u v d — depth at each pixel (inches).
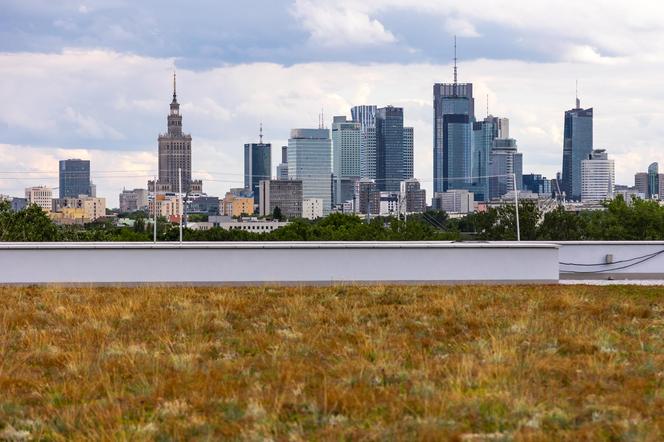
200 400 610.9
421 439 520.1
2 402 622.5
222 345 824.3
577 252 1526.8
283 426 551.8
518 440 515.8
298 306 1061.1
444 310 1042.7
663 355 765.3
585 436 530.6
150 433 538.9
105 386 644.7
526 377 671.1
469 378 656.4
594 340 836.6
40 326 959.0
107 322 960.9
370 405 596.7
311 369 709.9
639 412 581.0
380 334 858.8
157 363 723.4
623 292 1286.9
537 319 961.5
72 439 536.1
